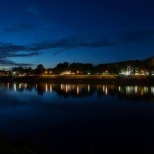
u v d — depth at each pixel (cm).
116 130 4041
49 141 3400
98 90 13112
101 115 5350
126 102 7650
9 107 6606
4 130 3988
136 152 3008
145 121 4722
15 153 2339
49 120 4794
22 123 4509
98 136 3675
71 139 3516
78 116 5225
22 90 13638
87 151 3041
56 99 8744
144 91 12312
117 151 3045
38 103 7544
